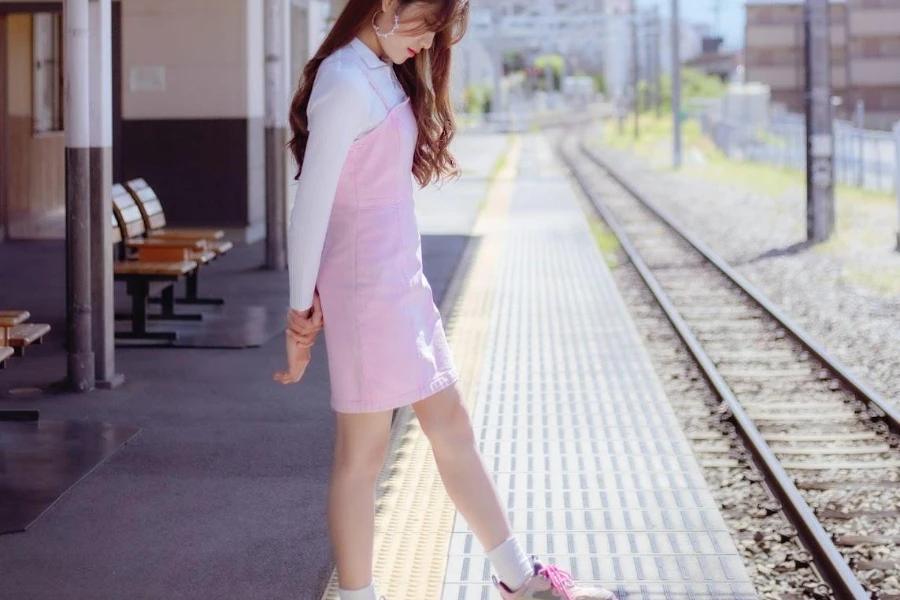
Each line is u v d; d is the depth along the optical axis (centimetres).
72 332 755
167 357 870
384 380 351
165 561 471
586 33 5862
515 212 2130
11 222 1605
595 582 464
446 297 1185
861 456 684
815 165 1656
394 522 518
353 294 349
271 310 1076
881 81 7938
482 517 373
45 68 1725
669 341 1005
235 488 565
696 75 8806
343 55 345
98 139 749
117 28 1573
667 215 2030
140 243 960
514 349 940
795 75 8200
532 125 6788
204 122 1572
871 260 1463
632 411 745
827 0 1616
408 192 360
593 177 3097
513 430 699
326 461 612
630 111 6594
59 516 523
